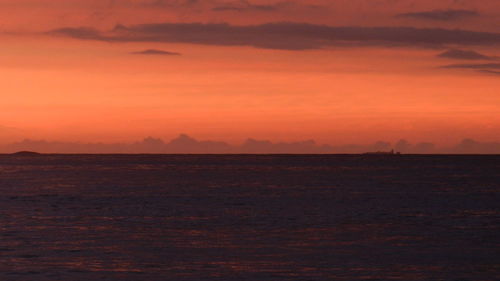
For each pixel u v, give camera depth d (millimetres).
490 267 113438
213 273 108750
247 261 119000
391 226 174000
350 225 176625
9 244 139375
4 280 104188
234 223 181500
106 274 108438
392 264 115750
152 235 155250
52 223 181125
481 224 178250
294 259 120812
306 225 176625
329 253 127625
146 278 105562
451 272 109250
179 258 122250
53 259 121312
